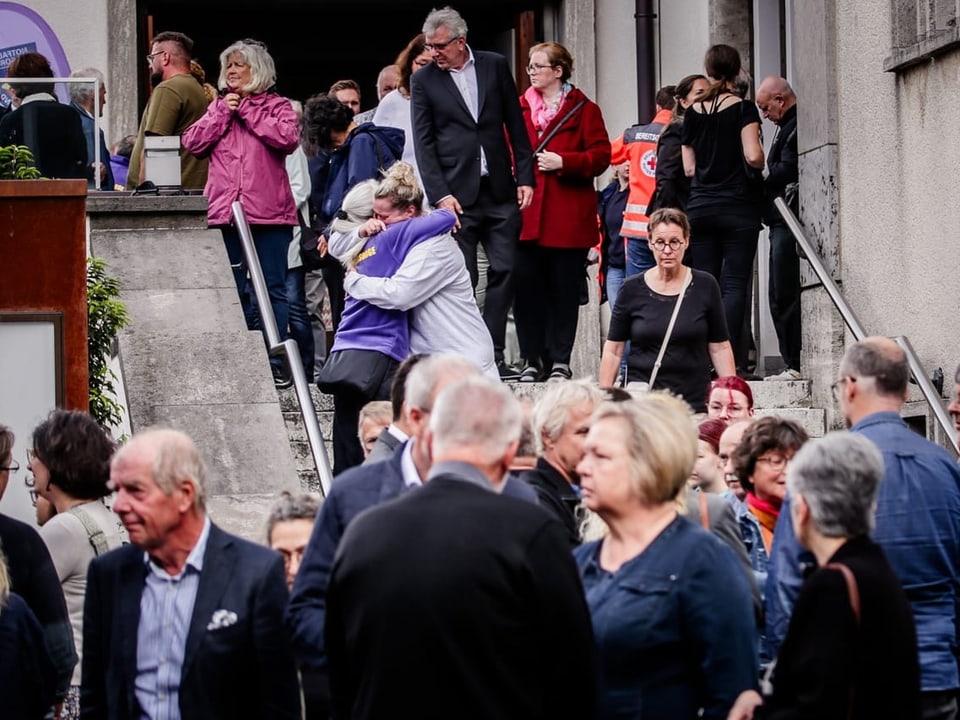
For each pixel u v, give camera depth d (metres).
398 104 20.88
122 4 28.22
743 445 12.02
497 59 19.91
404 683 8.63
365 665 8.77
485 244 20.00
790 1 26.02
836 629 8.91
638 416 9.52
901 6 19.58
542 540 8.77
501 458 9.12
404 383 11.69
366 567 8.80
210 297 19.17
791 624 9.07
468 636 8.62
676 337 17.28
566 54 21.02
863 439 9.38
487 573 8.66
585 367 27.41
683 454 9.48
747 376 21.14
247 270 18.66
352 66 32.72
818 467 9.28
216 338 18.44
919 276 19.27
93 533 12.13
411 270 16.36
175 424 17.61
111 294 17.66
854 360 11.54
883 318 20.08
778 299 21.73
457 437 9.09
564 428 11.19
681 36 27.77
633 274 22.30
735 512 11.40
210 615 9.95
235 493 17.16
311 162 21.42
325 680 11.34
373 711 8.69
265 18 31.00
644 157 22.38
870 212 20.31
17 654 10.60
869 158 20.33
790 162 21.83
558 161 20.67
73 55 28.11
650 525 9.52
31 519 15.03
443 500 8.88
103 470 12.27
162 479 9.93
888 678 8.95
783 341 21.80
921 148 19.17
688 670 9.31
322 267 21.33
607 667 9.31
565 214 20.83
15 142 20.31
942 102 18.75
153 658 10.00
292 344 17.19
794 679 8.95
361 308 16.55
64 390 15.28
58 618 11.35
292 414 19.89
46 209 15.50
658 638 9.27
